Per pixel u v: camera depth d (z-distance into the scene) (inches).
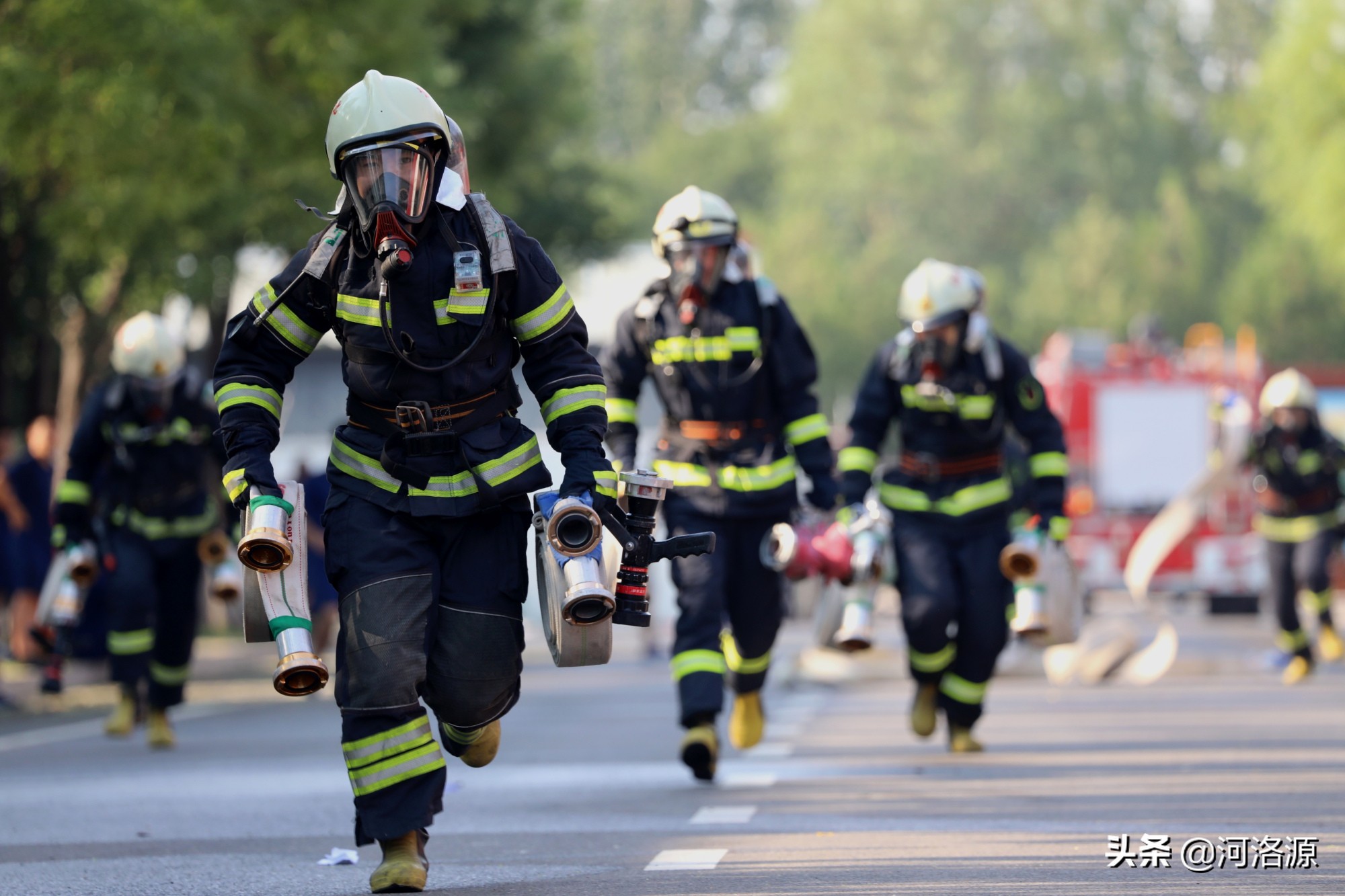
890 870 575.5
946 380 944.3
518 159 3100.4
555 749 1079.0
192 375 1136.8
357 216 528.7
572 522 516.4
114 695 1704.0
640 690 1663.4
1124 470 2628.0
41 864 653.3
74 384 2395.4
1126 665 1482.5
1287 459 1552.7
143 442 1128.2
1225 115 5428.2
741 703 915.4
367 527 527.5
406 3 2046.0
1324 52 4052.7
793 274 7135.8
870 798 781.9
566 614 512.7
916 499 959.6
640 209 3892.7
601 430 539.5
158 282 2281.0
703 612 852.0
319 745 1170.0
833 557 902.4
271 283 537.6
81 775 1015.6
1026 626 940.0
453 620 531.8
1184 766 887.7
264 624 514.0
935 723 997.8
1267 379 2625.5
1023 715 1249.4
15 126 1628.9
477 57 2977.4
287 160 1984.5
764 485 865.5
